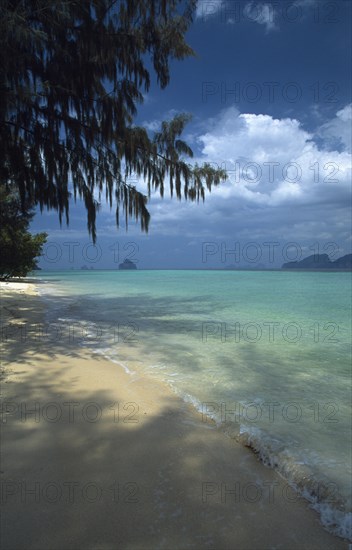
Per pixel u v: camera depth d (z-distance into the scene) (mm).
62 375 4566
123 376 4629
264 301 16469
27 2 7723
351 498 2100
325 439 2924
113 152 11648
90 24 8953
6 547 1661
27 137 9727
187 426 3152
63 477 2271
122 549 1685
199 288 26453
